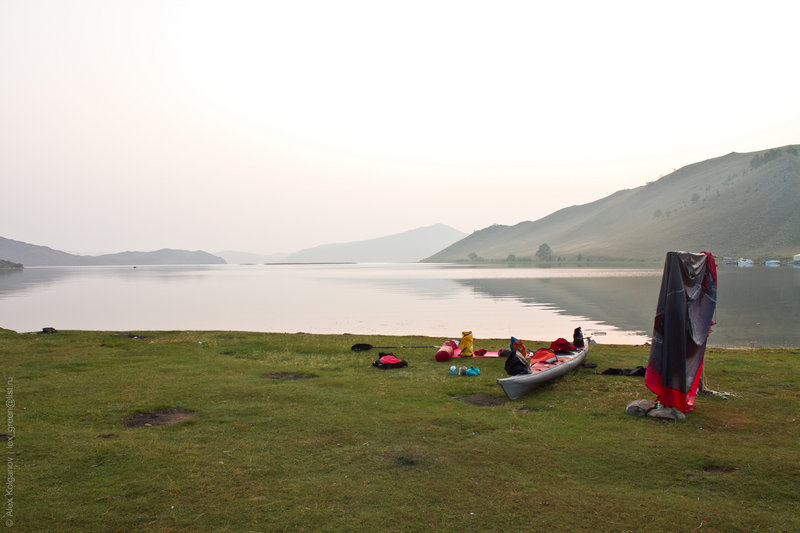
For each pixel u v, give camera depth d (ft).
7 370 54.44
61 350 68.08
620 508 23.76
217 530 21.74
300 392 45.24
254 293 298.97
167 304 223.30
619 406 41.29
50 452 30.12
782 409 39.83
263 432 34.40
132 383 48.34
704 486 26.08
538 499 24.68
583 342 62.69
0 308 205.26
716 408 40.22
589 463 29.17
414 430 34.88
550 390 47.11
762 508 23.72
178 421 36.78
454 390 46.75
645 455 30.30
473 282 411.54
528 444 32.27
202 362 60.39
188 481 26.55
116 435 33.40
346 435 33.83
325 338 83.61
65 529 21.63
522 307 199.41
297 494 25.17
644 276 484.33
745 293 253.03
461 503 24.26
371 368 57.88
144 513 23.16
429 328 138.00
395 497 24.88
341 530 21.75
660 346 38.93
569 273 597.93
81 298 260.42
